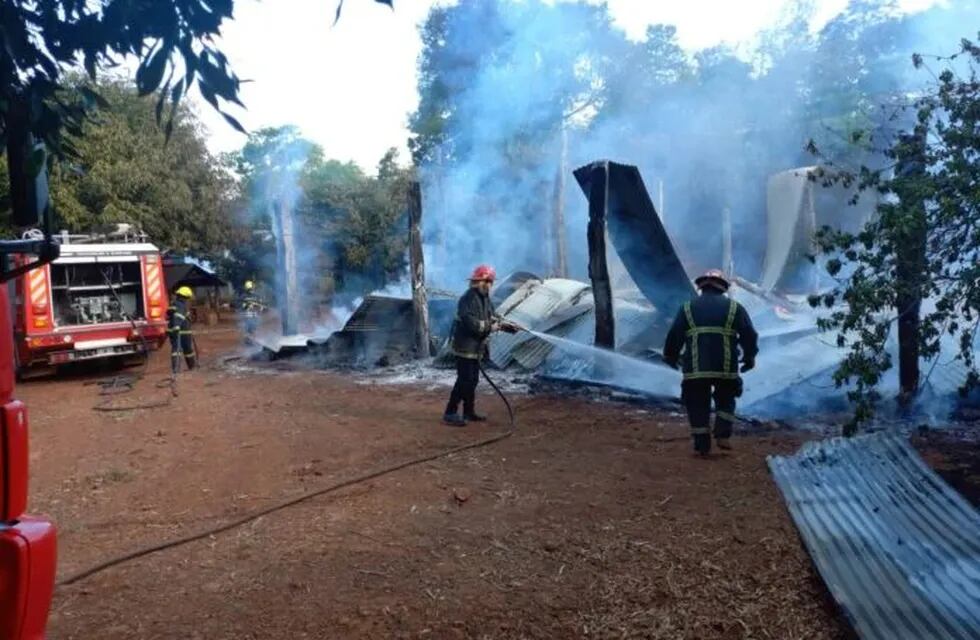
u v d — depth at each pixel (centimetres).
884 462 508
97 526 498
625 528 446
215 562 419
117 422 870
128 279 1398
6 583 207
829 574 340
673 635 319
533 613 344
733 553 399
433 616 343
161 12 164
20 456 215
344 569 400
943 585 327
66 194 2117
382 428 766
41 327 1249
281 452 682
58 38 169
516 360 1100
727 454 604
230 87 171
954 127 449
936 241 450
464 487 543
